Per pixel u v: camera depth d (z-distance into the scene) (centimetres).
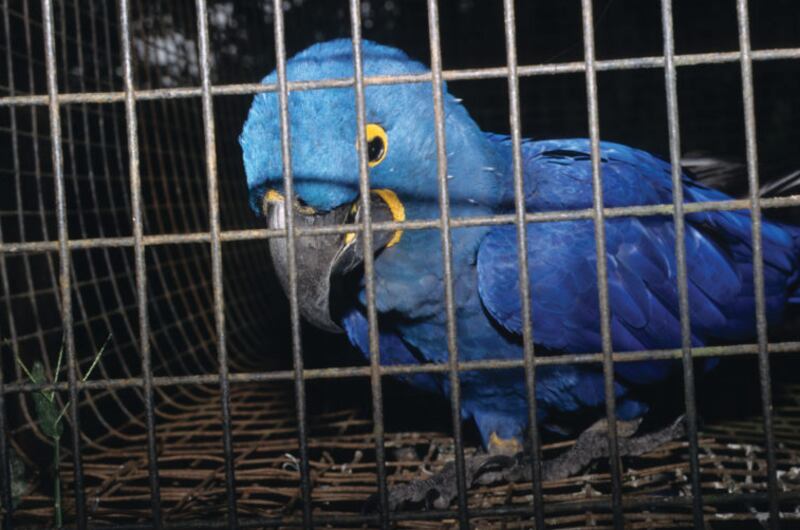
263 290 139
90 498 62
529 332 44
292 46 138
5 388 45
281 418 87
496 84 147
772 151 133
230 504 44
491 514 44
